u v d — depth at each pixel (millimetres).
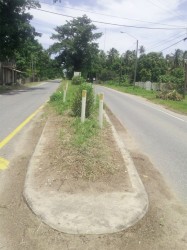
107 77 50094
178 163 3770
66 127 4938
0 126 5355
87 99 6051
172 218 2293
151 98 16250
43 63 46594
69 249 1887
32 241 1946
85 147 3533
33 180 2729
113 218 2168
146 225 2160
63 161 3107
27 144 4164
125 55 52188
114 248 1911
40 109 7945
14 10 16234
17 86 21266
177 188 2906
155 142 4934
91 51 41031
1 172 3039
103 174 2885
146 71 39625
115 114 8375
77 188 2592
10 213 2256
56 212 2217
